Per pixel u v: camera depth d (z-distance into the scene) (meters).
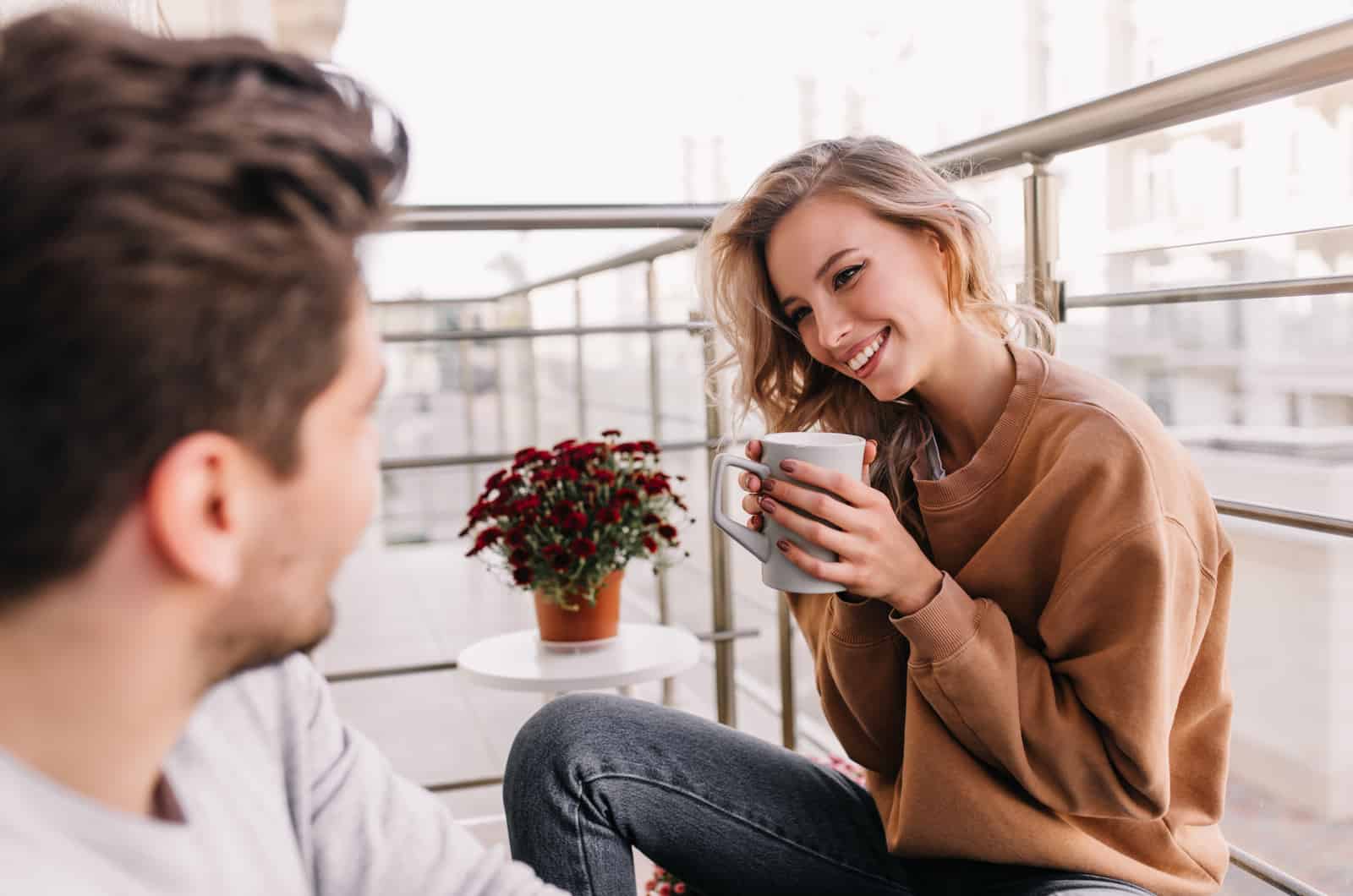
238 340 0.30
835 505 0.86
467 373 4.82
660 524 1.55
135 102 0.29
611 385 3.15
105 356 0.28
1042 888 0.86
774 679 3.34
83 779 0.34
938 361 0.98
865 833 1.03
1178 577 0.85
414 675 3.11
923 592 0.87
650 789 0.99
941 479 0.96
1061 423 0.90
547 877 0.96
